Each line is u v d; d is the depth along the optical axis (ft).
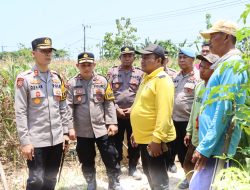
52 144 12.20
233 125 7.43
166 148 11.62
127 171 18.17
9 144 17.34
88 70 14.34
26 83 11.75
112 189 14.85
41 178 12.05
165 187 11.85
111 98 14.85
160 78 11.37
